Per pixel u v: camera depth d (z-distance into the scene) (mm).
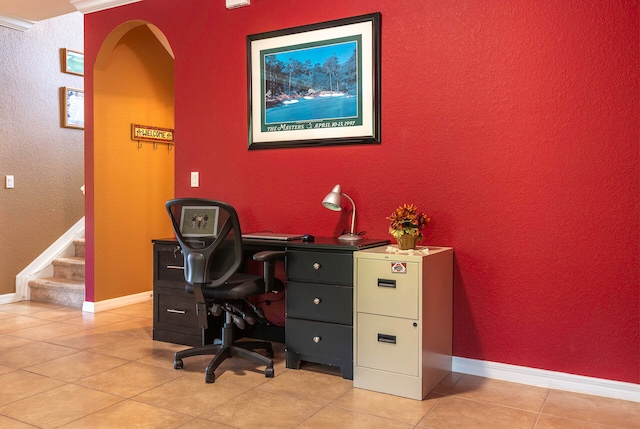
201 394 2578
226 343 2934
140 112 4660
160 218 4891
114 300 4457
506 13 2756
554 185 2676
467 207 2891
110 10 4129
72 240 5113
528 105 2721
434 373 2689
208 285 2805
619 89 2518
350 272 2748
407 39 3021
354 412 2375
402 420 2289
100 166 4320
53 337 3574
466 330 2920
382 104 3111
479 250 2869
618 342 2566
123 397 2533
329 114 3281
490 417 2328
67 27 5090
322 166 3328
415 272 2516
